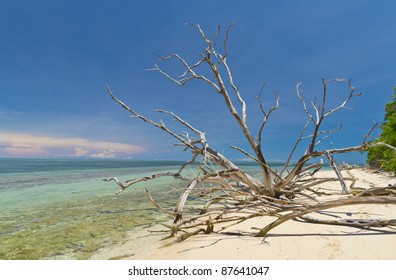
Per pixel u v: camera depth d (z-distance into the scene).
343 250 3.66
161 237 5.45
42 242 5.38
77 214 7.97
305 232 4.55
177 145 8.22
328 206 4.32
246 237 4.58
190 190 6.54
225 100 8.27
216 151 8.42
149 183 16.91
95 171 32.94
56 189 14.02
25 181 18.38
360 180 13.14
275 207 5.66
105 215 7.81
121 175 24.67
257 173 23.91
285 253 3.69
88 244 5.21
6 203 9.90
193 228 5.85
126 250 4.75
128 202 10.05
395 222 4.34
